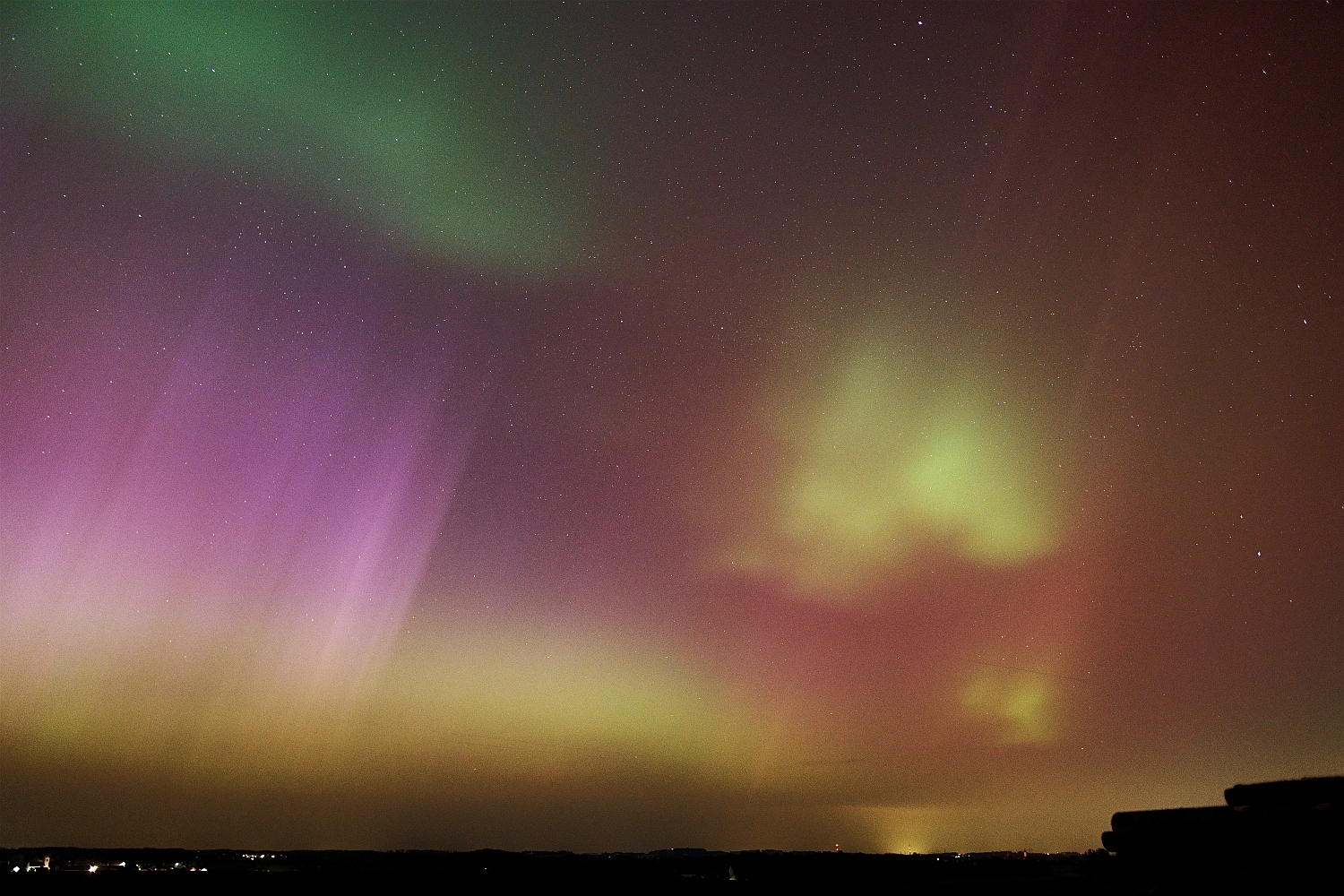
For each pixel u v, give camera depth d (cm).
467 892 1372
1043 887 1075
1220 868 883
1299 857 834
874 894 1164
